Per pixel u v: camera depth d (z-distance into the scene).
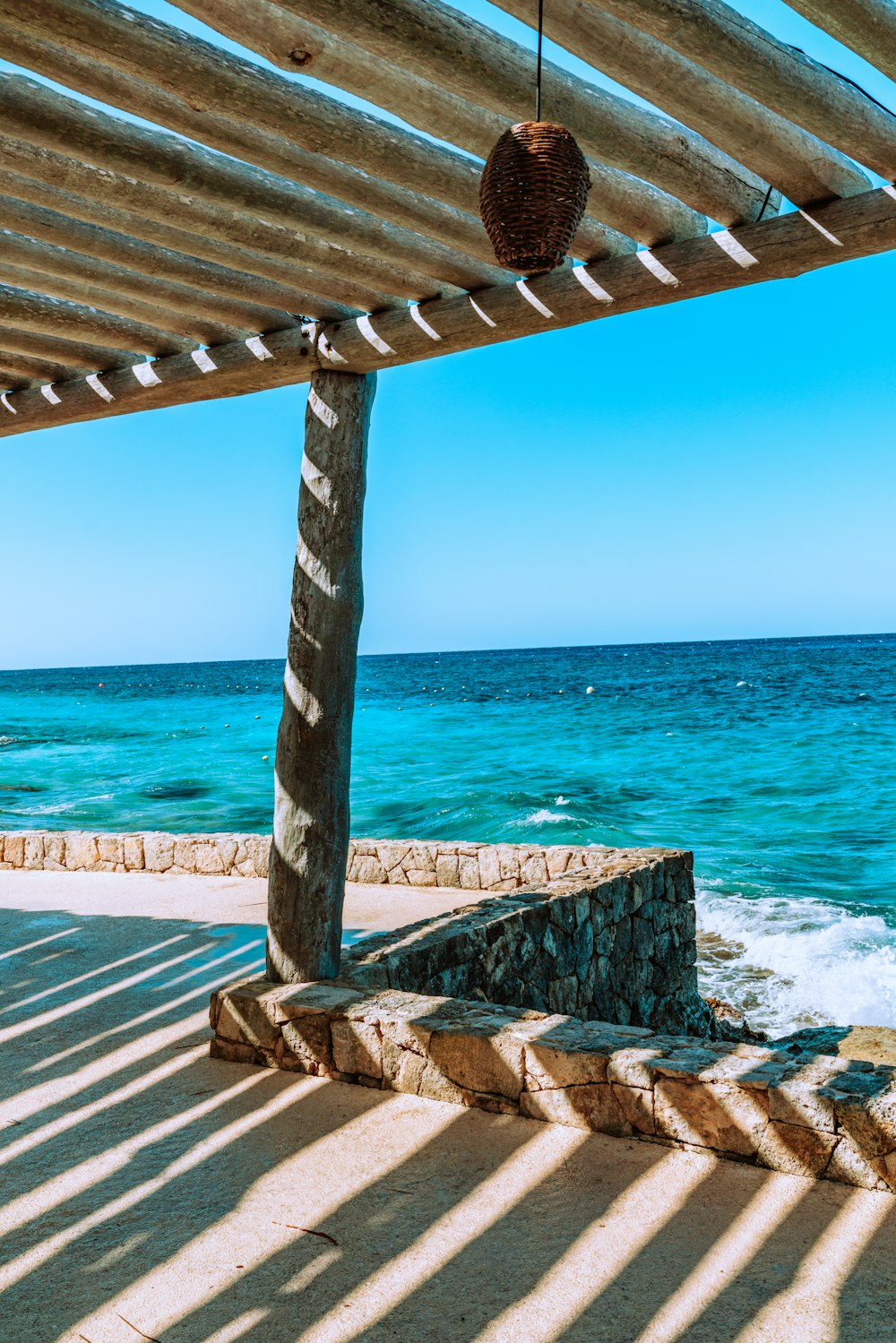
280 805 4.45
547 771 25.25
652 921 6.95
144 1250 2.79
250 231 3.43
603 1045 3.58
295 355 4.26
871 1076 3.24
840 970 8.93
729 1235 2.80
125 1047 4.48
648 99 2.68
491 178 2.46
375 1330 2.42
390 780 24.52
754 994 8.52
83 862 9.49
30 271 3.84
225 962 5.96
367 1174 3.22
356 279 3.75
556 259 2.51
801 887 12.93
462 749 30.75
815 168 2.94
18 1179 3.23
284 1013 4.13
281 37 2.47
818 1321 2.41
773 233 3.13
